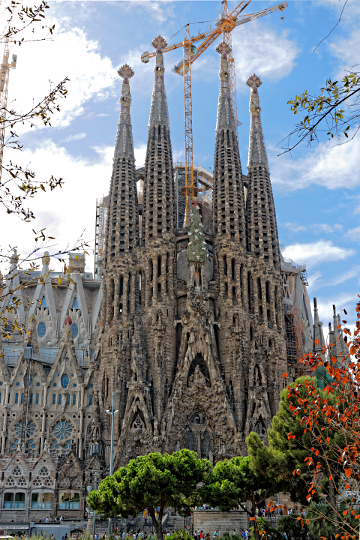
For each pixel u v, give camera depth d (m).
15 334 119.50
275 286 111.25
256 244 113.56
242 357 102.50
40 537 54.31
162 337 101.69
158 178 114.56
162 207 111.62
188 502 54.56
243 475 52.78
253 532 49.06
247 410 96.94
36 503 88.06
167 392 98.31
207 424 96.69
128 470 51.34
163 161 115.62
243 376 101.38
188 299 103.56
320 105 15.70
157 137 117.94
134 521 78.44
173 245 110.75
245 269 110.06
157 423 93.19
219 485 52.06
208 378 99.19
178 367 98.75
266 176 120.00
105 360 100.88
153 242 108.75
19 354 116.88
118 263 106.94
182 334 101.81
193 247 106.50
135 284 107.19
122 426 93.25
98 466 90.25
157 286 106.38
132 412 94.06
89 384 108.75
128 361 100.31
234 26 145.12
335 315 123.69
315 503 39.44
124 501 50.03
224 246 110.31
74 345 123.50
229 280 107.81
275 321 107.56
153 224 110.12
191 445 95.62
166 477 49.41
